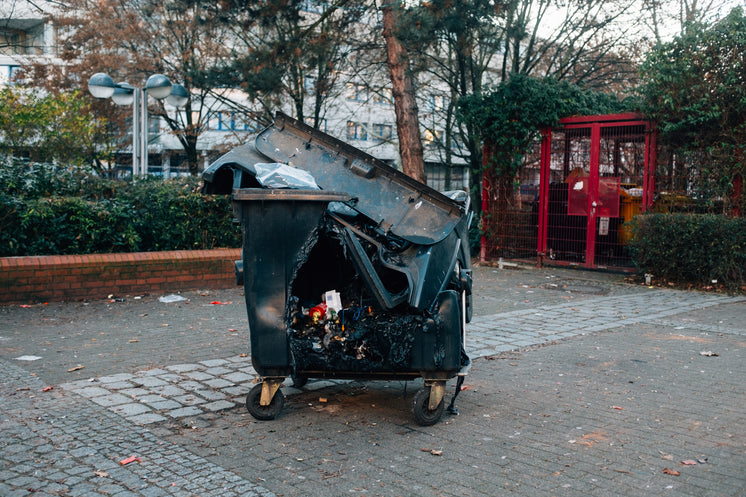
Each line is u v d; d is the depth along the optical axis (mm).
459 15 12859
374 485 3627
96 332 7430
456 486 3621
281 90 16688
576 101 13594
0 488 3436
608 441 4344
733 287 10852
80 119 18062
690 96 11156
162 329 7680
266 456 4027
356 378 4672
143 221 10680
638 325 8289
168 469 3768
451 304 4516
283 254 4363
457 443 4305
